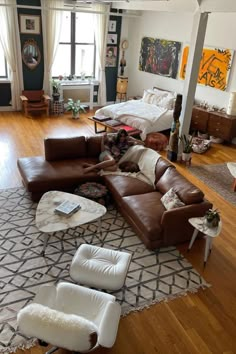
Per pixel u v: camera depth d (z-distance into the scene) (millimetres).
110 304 2363
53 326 1884
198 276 3438
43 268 3385
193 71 5633
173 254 3730
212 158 6555
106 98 9883
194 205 3656
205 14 5211
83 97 9242
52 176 4445
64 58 8898
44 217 3578
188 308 3045
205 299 3160
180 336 2766
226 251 3863
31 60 8336
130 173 4688
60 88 8656
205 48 7336
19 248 3641
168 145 6527
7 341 2609
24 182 4531
